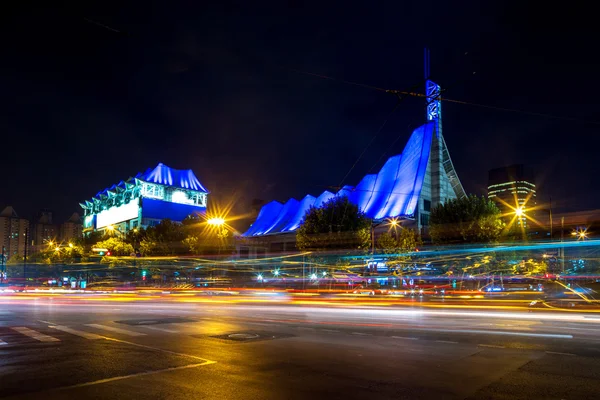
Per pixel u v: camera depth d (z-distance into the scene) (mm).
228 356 10180
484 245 49344
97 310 23734
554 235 82438
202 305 27438
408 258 61375
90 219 199750
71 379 8055
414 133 109125
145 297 40344
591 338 12086
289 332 14203
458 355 10008
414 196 97688
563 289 32812
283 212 134500
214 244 75625
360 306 25328
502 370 8508
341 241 50188
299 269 81250
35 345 11836
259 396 6934
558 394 6922
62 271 110688
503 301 28484
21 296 44594
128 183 165625
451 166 110438
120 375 8344
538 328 14109
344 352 10586
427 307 23922
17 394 7086
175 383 7738
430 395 6918
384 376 8156
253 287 66062
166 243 76375
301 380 7910
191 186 170000
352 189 119125
